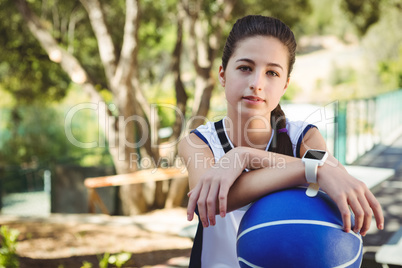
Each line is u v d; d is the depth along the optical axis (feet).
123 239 19.92
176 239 19.88
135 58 24.73
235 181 3.47
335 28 135.03
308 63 130.82
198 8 27.50
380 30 76.69
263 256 3.04
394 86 65.41
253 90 3.61
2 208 34.73
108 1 31.14
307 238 2.99
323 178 3.22
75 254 17.60
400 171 24.30
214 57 27.86
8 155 45.37
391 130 38.91
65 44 30.99
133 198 27.55
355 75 114.52
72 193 31.17
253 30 3.66
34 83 36.47
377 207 3.17
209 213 3.33
